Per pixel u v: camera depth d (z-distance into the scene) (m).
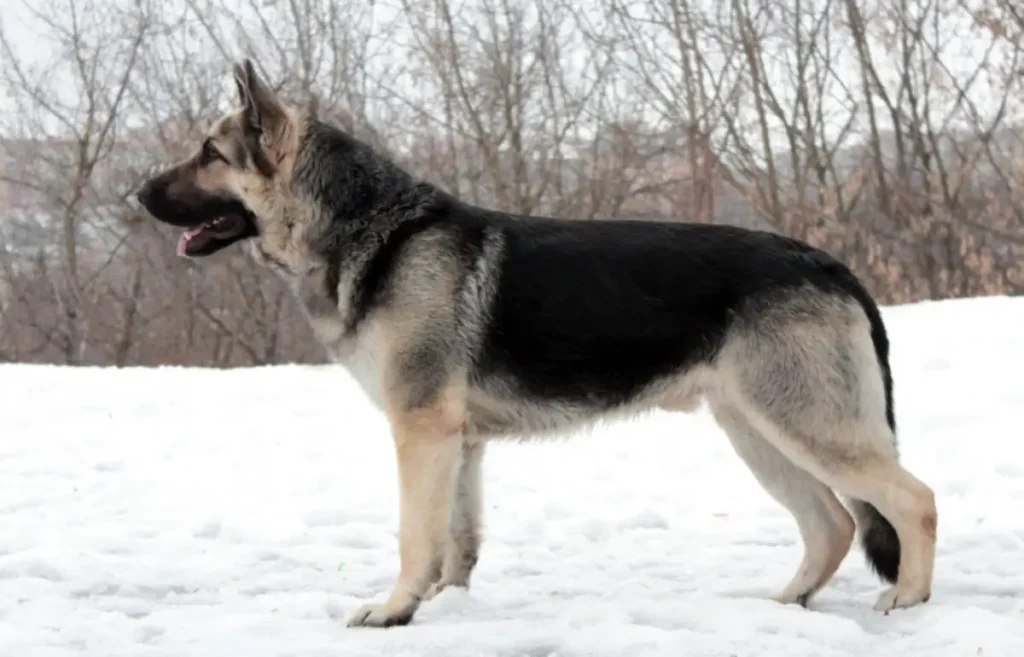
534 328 4.60
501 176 21.02
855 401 4.50
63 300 22.77
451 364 4.51
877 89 20.58
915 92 20.36
